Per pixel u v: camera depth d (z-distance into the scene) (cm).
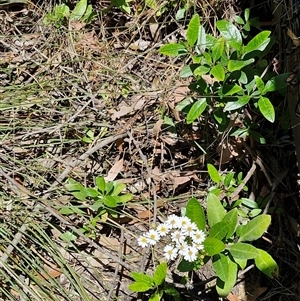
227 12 212
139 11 232
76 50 227
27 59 225
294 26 170
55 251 181
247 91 170
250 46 168
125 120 211
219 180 182
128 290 184
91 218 189
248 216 183
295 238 186
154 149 206
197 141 206
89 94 211
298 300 178
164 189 201
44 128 206
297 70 166
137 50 228
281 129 192
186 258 150
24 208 188
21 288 178
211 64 168
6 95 208
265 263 158
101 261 188
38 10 237
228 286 155
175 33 227
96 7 239
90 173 204
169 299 180
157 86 216
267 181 192
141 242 158
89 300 172
